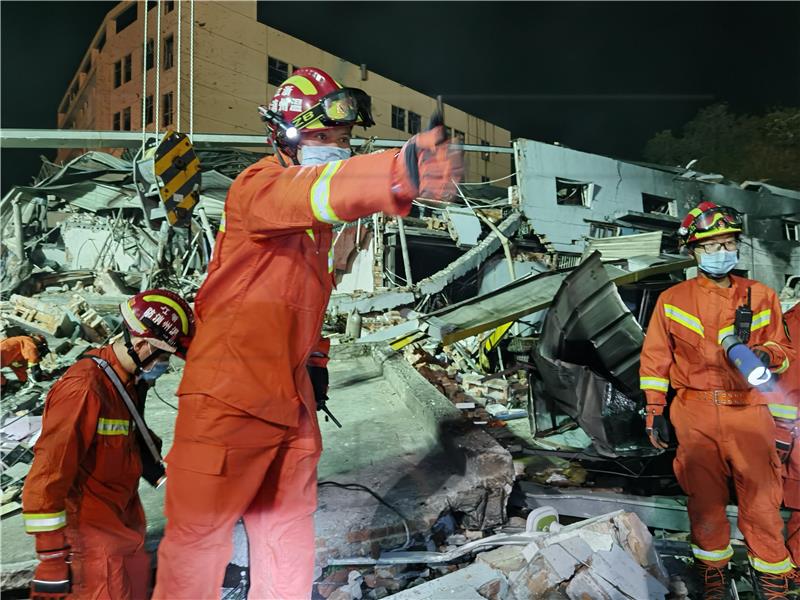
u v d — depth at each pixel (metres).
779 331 2.65
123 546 2.05
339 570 2.67
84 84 25.67
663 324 2.82
